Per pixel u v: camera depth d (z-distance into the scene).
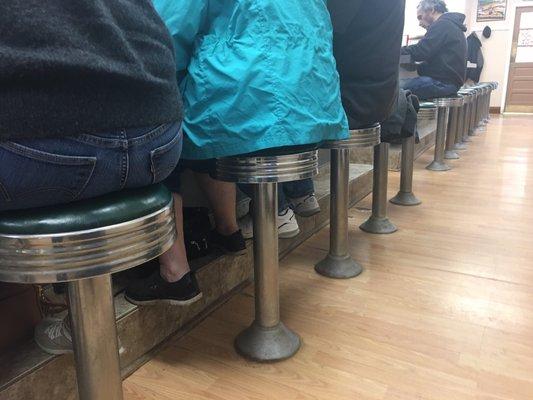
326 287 1.69
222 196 1.52
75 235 0.57
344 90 1.54
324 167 2.94
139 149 0.62
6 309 1.03
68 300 0.68
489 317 1.45
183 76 1.15
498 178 3.37
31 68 0.50
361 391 1.13
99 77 0.56
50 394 1.02
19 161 0.52
